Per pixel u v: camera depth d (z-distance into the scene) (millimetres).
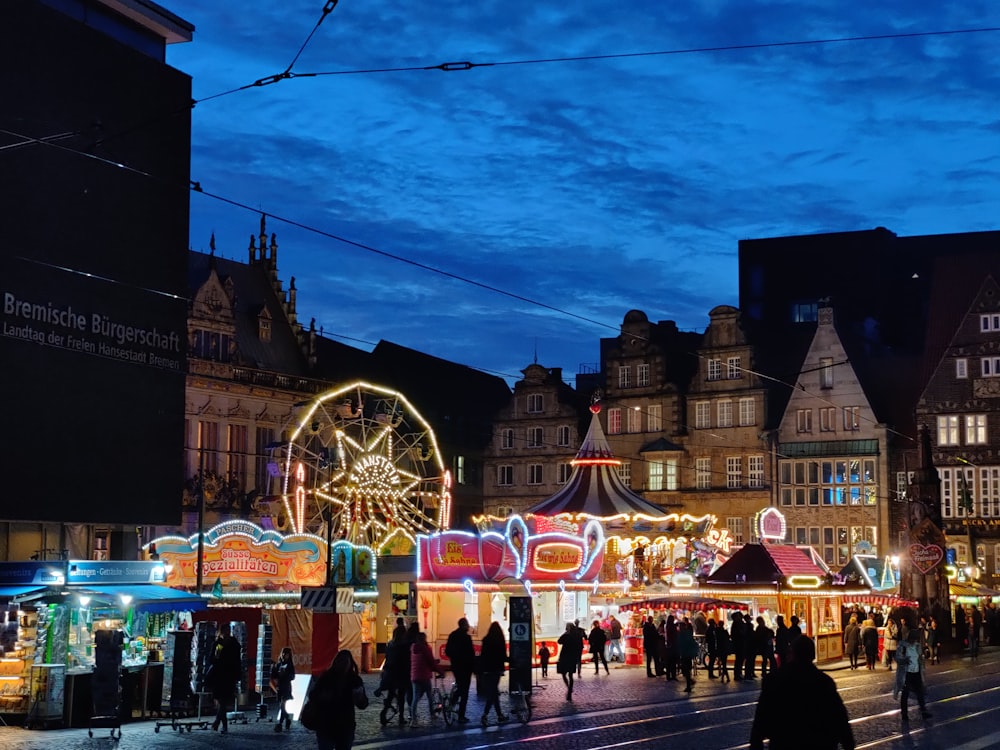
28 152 37625
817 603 52500
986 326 75688
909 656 27688
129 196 41062
